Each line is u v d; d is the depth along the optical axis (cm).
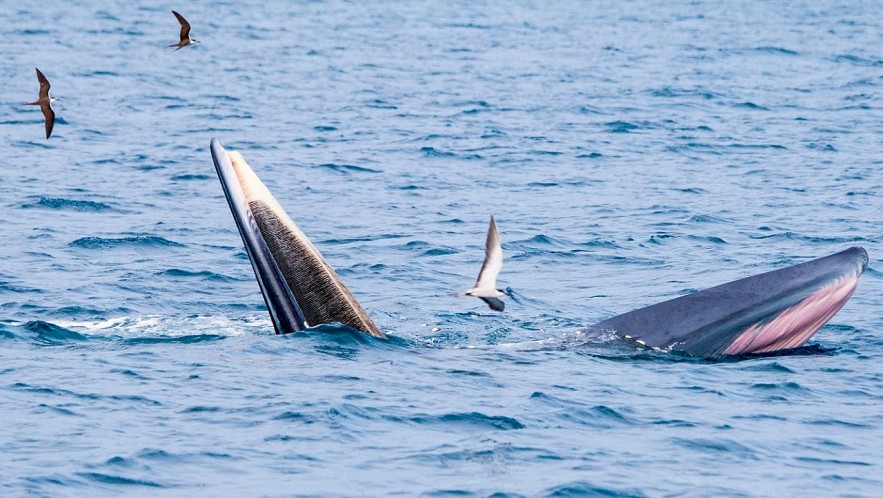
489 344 7081
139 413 5575
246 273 9119
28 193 12500
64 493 4625
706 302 6900
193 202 12381
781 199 12681
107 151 15775
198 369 6275
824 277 6744
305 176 14100
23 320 7556
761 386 6166
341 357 6475
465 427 5475
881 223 11300
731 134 18000
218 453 5081
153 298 8250
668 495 4728
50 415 5522
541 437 5356
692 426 5538
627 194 13100
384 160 15412
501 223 11419
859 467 5088
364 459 5056
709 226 11231
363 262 9669
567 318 7869
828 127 18862
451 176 14312
